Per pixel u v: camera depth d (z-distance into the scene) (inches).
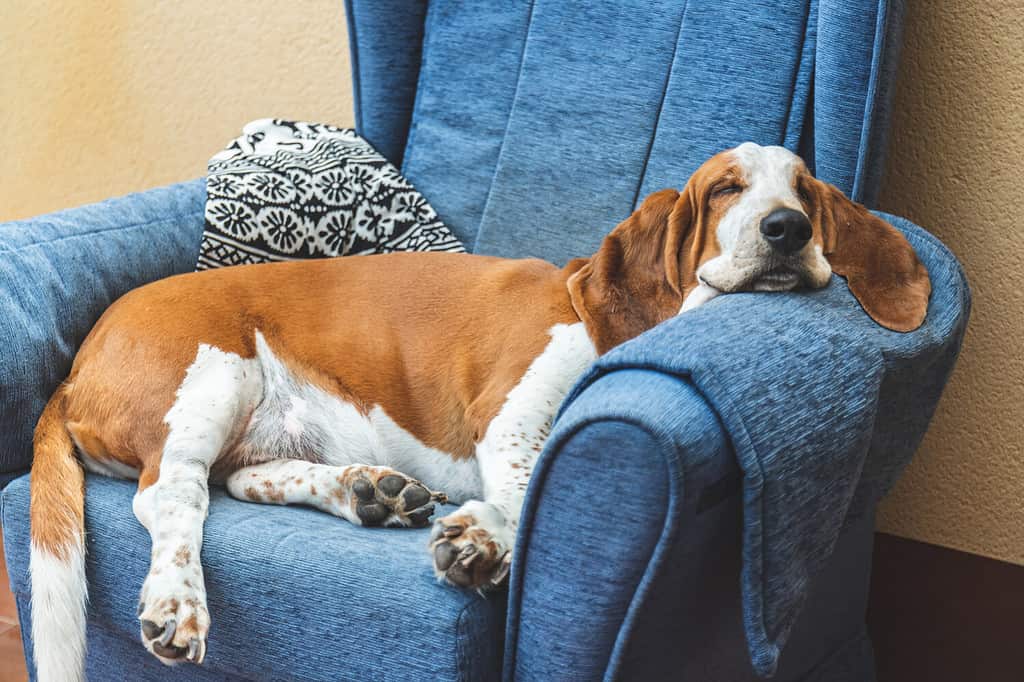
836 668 81.5
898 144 93.2
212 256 89.0
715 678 63.5
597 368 57.2
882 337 65.6
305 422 77.3
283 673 63.2
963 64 89.1
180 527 66.1
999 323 91.0
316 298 80.4
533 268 79.6
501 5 96.7
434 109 99.4
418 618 58.1
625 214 89.9
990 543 94.3
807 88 83.8
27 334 74.5
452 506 76.0
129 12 130.8
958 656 96.0
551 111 93.2
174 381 72.7
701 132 87.0
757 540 53.7
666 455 50.8
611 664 54.5
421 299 79.4
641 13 90.2
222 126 128.7
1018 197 88.7
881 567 99.3
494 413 72.5
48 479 70.8
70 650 67.4
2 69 141.9
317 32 119.6
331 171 95.3
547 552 55.2
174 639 61.0
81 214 85.0
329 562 62.1
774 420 54.5
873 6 76.7
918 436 74.0
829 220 69.9
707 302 64.9
